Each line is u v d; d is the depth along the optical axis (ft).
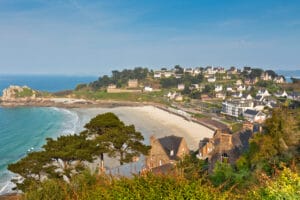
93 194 35.40
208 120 448.24
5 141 295.28
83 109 619.26
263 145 78.02
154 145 155.53
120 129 118.21
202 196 30.01
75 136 112.16
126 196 31.27
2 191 143.23
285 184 32.89
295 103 233.55
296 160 62.39
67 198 44.27
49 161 98.73
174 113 539.70
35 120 444.14
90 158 102.37
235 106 495.00
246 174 66.03
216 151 122.72
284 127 78.54
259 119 433.89
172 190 30.55
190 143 295.89
